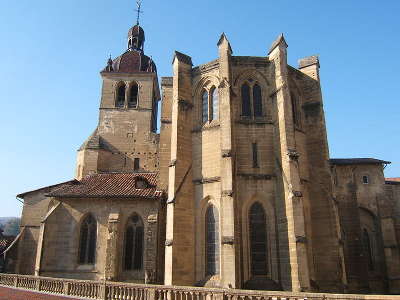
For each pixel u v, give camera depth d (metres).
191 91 34.62
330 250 30.22
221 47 32.28
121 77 54.66
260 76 33.09
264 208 29.80
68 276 33.72
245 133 31.39
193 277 29.77
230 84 31.09
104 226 34.91
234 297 18.22
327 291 29.42
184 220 30.64
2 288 29.95
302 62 35.91
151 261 32.69
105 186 38.03
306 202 31.64
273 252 28.50
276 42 32.09
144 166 50.31
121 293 22.61
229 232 27.00
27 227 42.38
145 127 52.31
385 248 40.91
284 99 30.33
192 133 33.47
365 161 43.84
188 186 31.77
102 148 49.81
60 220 35.44
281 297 17.22
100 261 33.91
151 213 34.78
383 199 42.78
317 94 34.31
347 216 41.94
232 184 28.14
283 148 29.52
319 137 33.31
